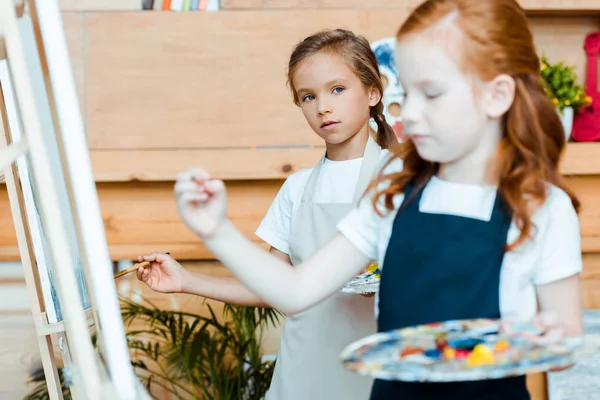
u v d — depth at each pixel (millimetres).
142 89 2752
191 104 2760
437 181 1053
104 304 991
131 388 987
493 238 994
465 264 995
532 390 2529
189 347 2445
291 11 2750
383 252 1071
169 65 2756
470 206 1017
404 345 909
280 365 1697
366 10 2746
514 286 991
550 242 1001
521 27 1004
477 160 1018
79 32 2742
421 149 989
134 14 2744
